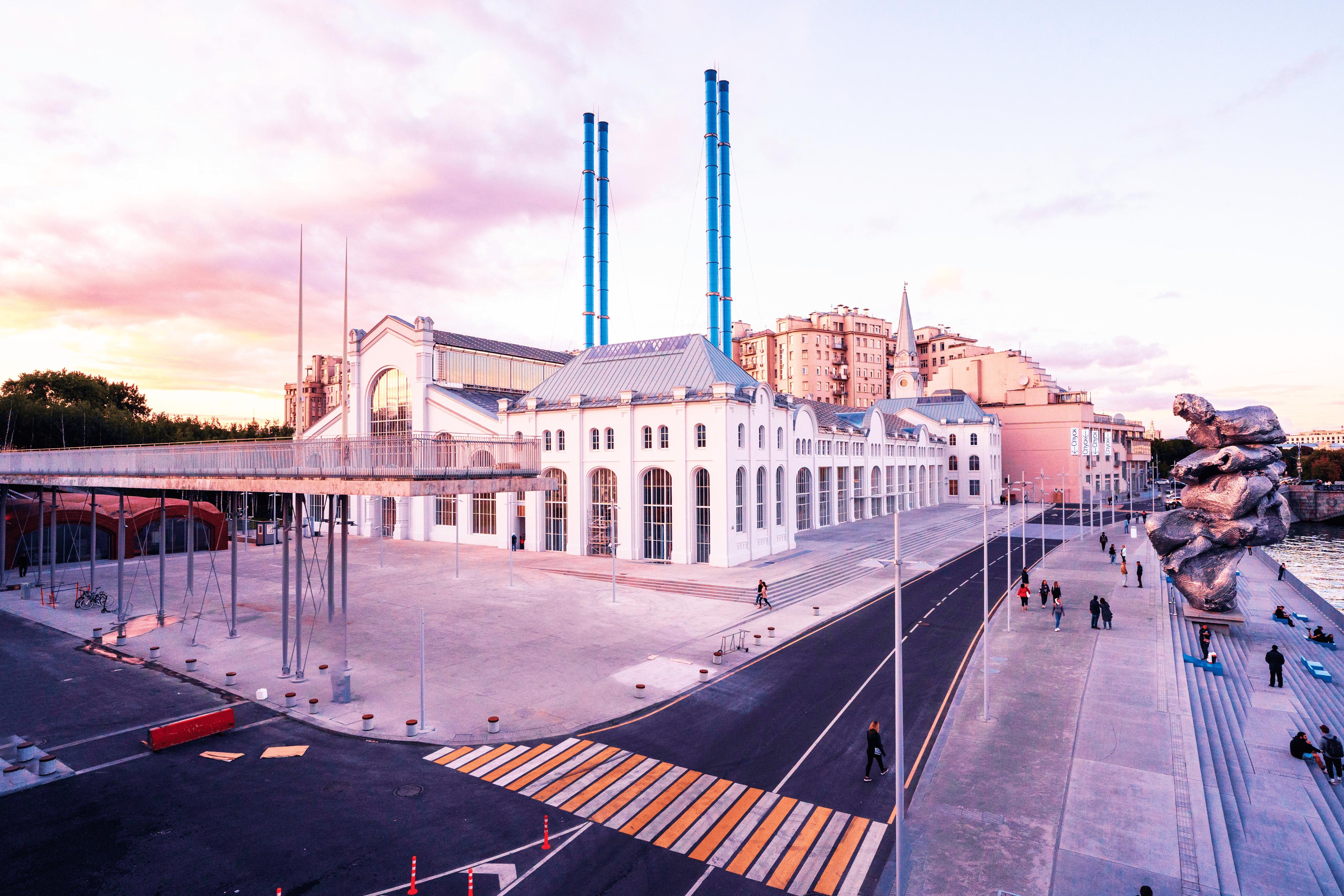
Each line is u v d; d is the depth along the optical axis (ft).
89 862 50.06
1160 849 51.13
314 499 250.16
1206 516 123.24
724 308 247.29
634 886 47.42
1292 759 70.49
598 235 285.02
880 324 509.35
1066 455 361.71
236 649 102.12
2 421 237.45
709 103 248.11
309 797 59.47
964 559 193.06
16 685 87.66
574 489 184.34
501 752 68.39
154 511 194.70
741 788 61.16
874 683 88.63
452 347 228.02
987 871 48.67
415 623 116.06
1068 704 80.74
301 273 96.32
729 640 105.70
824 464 246.47
